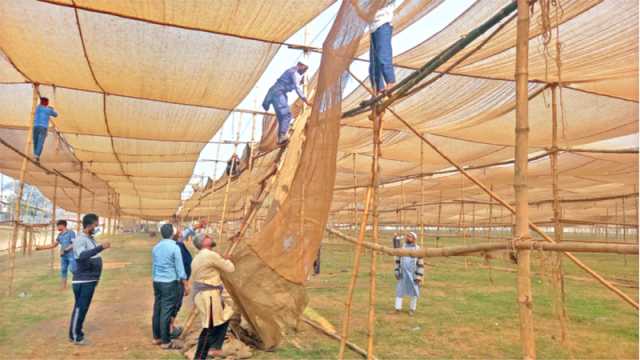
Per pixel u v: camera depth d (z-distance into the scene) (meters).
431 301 11.10
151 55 7.39
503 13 3.19
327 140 4.80
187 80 8.28
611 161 13.66
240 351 6.40
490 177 17.86
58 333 7.56
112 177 20.77
